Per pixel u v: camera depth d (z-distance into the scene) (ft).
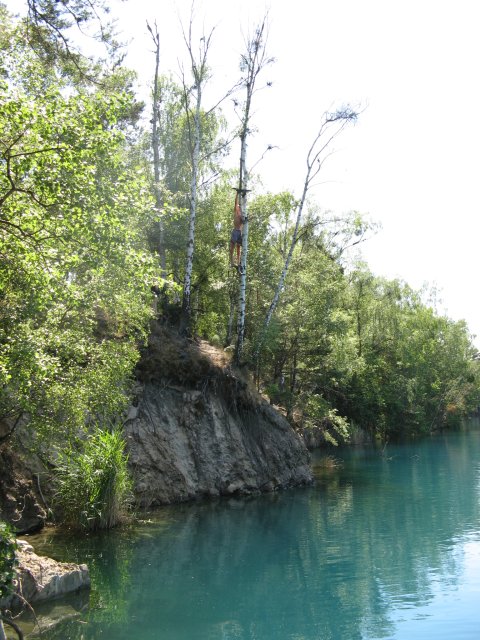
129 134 92.73
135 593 35.37
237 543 47.55
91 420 56.54
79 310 45.16
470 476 87.66
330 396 138.00
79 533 47.19
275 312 98.12
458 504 64.75
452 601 34.04
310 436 129.39
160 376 68.18
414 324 202.28
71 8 43.27
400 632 29.76
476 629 29.78
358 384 143.74
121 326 52.01
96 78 52.06
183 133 108.27
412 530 52.26
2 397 39.91
